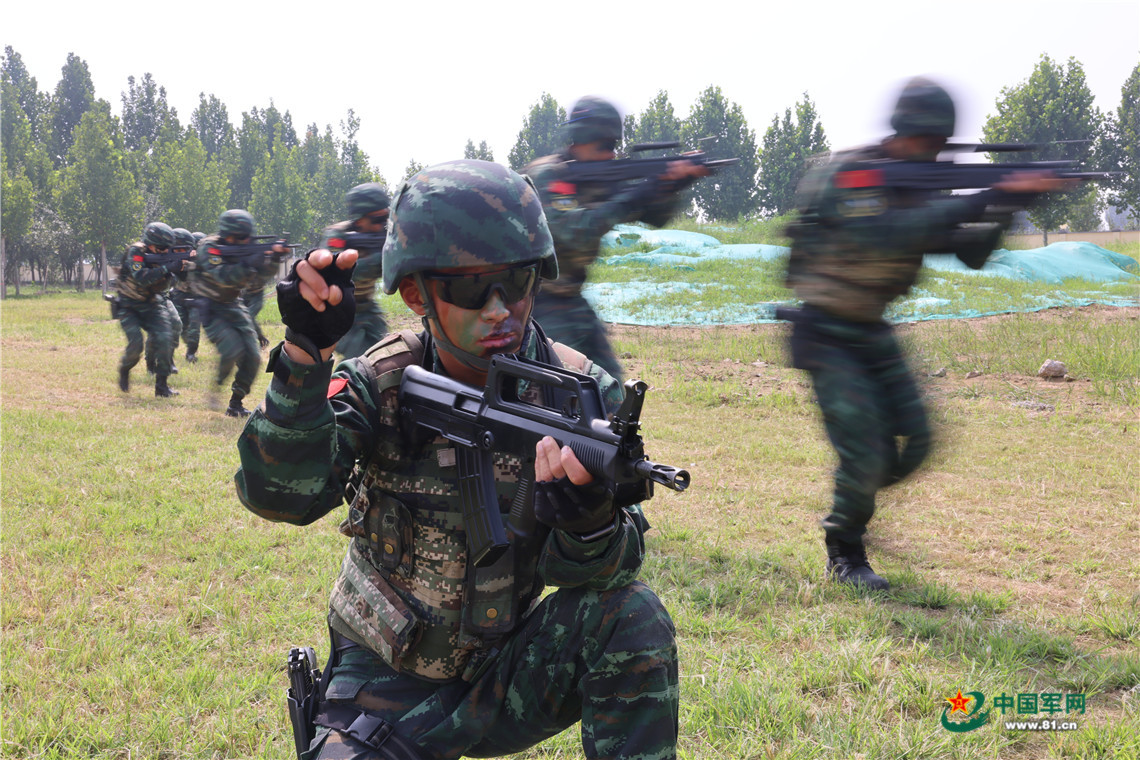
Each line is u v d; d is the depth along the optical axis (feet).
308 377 5.12
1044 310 51.60
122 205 155.33
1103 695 11.19
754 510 19.35
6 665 11.69
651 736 5.61
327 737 5.81
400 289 5.98
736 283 69.10
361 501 6.09
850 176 13.35
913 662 11.92
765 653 12.17
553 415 5.22
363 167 232.53
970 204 13.35
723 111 199.93
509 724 6.00
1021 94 153.99
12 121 190.60
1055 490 20.35
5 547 16.48
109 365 42.52
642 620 5.65
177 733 10.24
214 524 18.07
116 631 12.98
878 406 13.82
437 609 5.83
